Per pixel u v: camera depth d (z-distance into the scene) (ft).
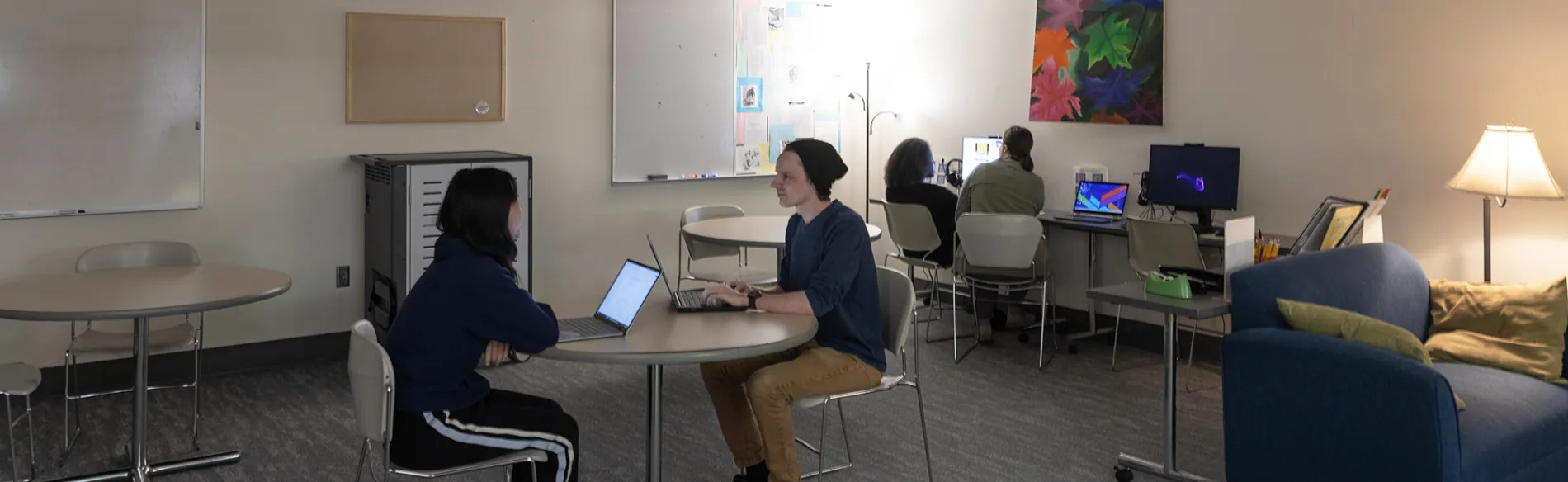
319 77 17.01
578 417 14.55
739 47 21.98
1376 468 9.87
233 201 16.46
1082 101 19.85
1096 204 19.39
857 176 24.53
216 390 15.71
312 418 14.42
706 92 21.49
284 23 16.60
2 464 12.50
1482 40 14.96
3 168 14.51
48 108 14.74
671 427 14.17
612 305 9.89
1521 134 13.61
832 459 12.94
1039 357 18.19
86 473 12.23
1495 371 11.59
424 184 16.26
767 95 22.63
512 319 8.59
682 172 21.33
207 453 12.89
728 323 9.77
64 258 15.17
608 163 20.29
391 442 8.76
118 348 12.62
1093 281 19.35
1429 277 15.87
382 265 16.96
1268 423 10.81
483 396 8.97
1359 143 16.35
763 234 16.46
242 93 16.34
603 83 20.01
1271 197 17.49
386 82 17.56
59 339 15.34
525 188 17.54
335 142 17.28
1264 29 17.29
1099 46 19.44
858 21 24.07
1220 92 17.95
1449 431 9.37
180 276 12.35
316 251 17.33
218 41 16.06
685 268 21.91
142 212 15.66
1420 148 15.71
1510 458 10.03
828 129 24.02
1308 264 11.99
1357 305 12.17
